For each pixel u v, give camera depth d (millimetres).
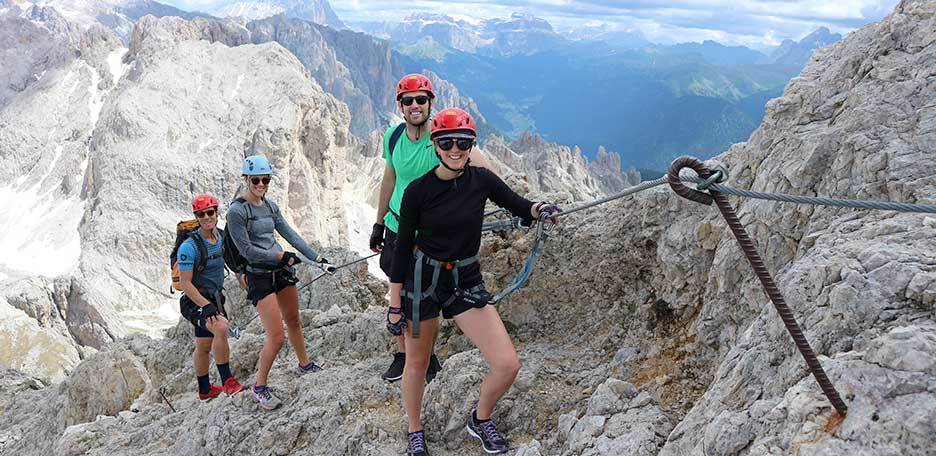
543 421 6344
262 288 7812
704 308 6555
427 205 4852
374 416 6941
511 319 8578
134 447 8766
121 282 151250
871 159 5406
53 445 12141
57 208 182625
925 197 4797
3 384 19453
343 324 10391
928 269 3873
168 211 165375
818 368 3283
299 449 6867
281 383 8422
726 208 3203
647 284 7844
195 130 179000
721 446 3912
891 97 5836
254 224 7770
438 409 6523
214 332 8812
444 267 5012
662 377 6320
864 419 3230
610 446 5270
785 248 5977
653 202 7973
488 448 5871
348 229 175625
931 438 2973
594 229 8648
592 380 6871
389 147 6230
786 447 3480
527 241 8930
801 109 6828
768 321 4668
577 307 8281
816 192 5938
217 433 7492
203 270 8859
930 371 3197
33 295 75062
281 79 184750
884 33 6602
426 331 5332
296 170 160500
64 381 14016
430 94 5793
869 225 4840
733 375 4488
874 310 3871
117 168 172750
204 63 197375
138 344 14727
